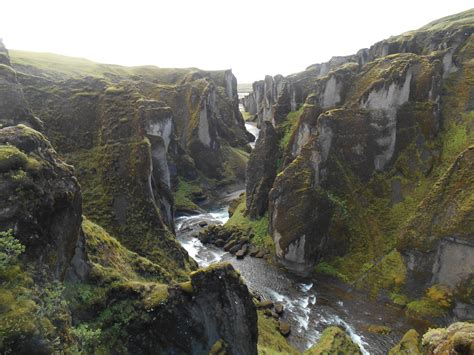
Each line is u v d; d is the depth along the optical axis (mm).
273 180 70375
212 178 103000
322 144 57625
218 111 127125
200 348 21828
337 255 54562
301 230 53562
